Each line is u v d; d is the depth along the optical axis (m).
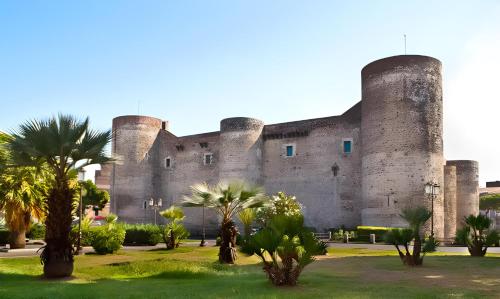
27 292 10.80
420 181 40.38
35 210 24.42
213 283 12.59
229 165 53.75
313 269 15.85
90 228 26.36
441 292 10.27
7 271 15.47
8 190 22.89
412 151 40.94
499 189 87.75
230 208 20.08
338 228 46.22
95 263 18.56
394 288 11.02
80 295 10.33
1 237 30.02
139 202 61.44
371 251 26.17
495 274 14.18
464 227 23.09
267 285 11.82
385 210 41.38
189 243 36.88
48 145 14.12
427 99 41.94
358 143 48.44
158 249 28.14
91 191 70.12
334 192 49.31
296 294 10.09
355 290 10.71
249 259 20.59
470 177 52.72
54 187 14.91
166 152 64.62
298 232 12.32
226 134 54.62
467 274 14.20
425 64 42.44
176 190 62.53
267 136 55.41
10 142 14.49
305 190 51.50
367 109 44.41
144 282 13.12
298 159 52.75
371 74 44.25
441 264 17.45
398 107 41.88
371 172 43.00
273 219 12.83
